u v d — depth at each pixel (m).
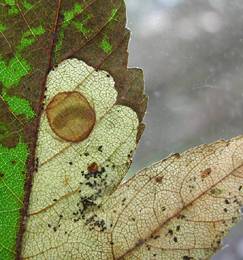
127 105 0.05
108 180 0.05
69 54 0.05
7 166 0.05
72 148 0.05
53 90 0.05
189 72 0.10
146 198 0.05
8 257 0.05
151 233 0.05
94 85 0.05
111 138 0.05
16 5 0.05
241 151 0.05
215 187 0.05
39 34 0.05
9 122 0.05
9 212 0.05
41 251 0.05
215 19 0.10
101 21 0.05
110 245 0.05
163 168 0.05
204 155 0.05
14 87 0.05
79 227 0.05
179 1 0.10
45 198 0.05
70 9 0.05
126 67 0.05
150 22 0.10
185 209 0.05
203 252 0.05
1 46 0.05
